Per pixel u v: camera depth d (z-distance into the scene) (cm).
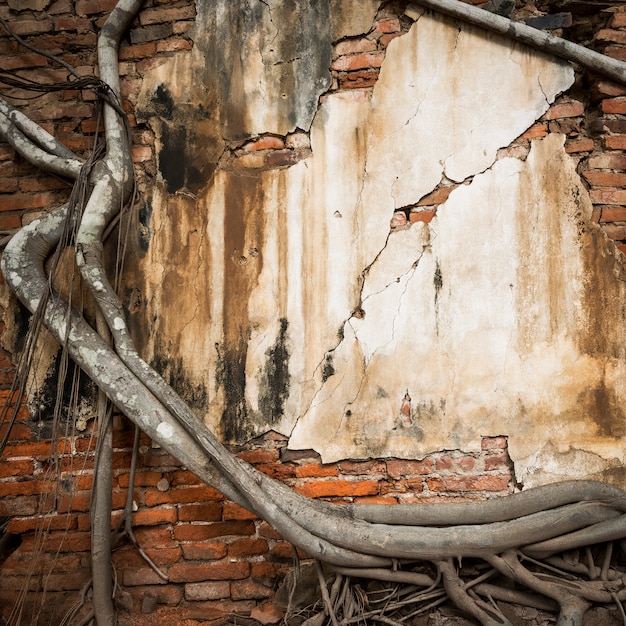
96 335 352
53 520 361
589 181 356
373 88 370
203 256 369
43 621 345
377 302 356
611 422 338
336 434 352
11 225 387
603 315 344
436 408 348
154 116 383
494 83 363
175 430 334
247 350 360
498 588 316
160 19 391
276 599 339
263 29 381
